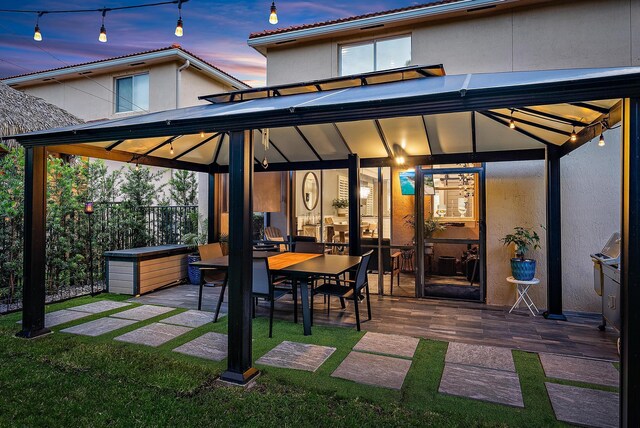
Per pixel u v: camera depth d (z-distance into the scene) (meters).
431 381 3.29
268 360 3.72
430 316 5.32
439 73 4.16
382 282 6.71
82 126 4.28
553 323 5.00
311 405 2.88
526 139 5.30
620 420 2.32
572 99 2.35
